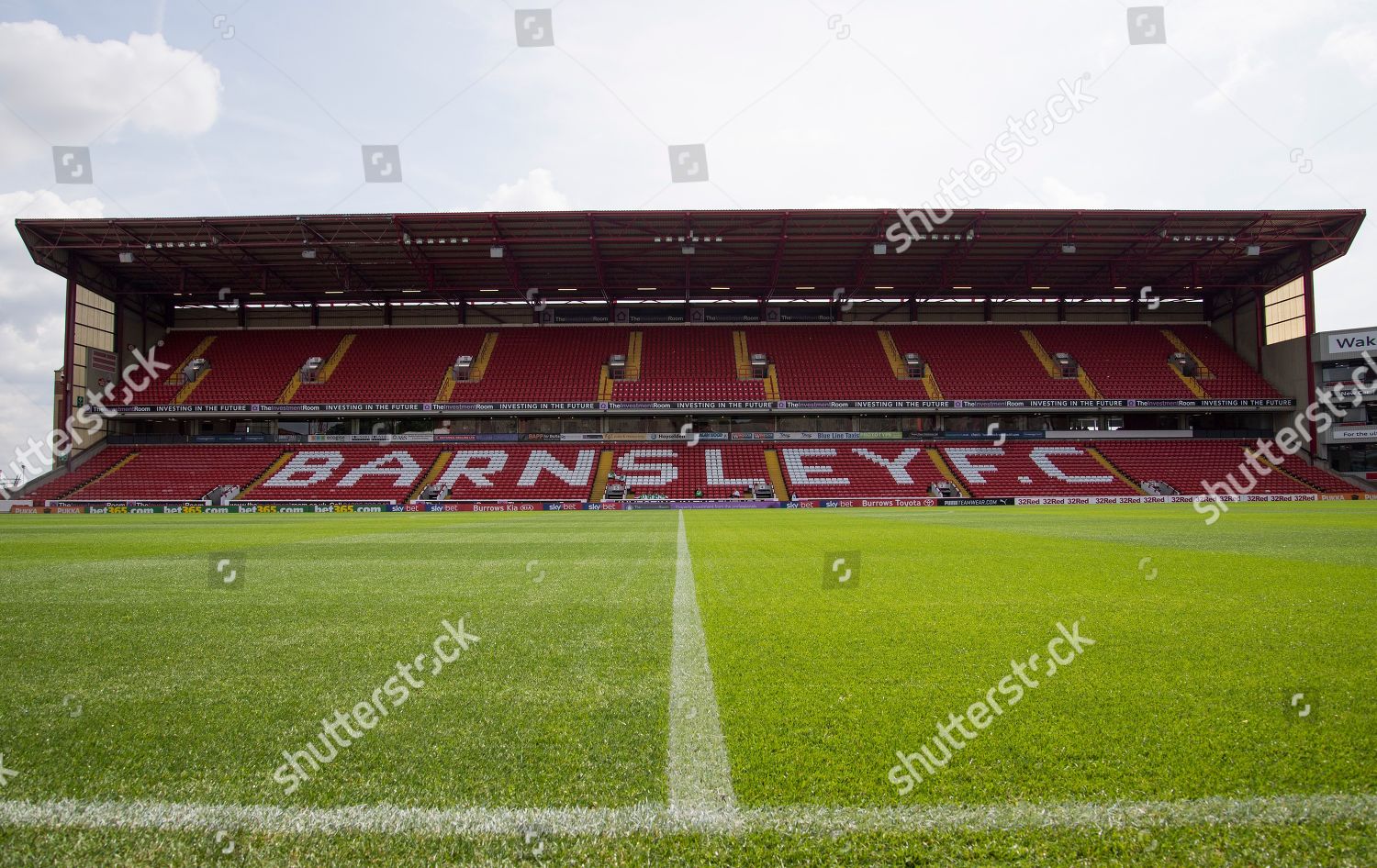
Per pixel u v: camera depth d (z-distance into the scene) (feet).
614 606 21.67
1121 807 8.45
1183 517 71.87
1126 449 144.97
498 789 9.06
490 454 143.13
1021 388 148.25
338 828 8.26
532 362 155.63
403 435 148.36
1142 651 15.35
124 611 21.43
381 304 163.73
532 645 16.52
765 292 158.20
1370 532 49.19
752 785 9.05
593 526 69.36
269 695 12.92
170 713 11.96
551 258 134.92
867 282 152.25
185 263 134.21
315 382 147.02
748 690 12.85
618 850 7.79
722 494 131.95
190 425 147.02
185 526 73.61
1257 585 24.75
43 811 8.70
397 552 40.27
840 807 8.56
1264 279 147.13
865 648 15.99
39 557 38.55
